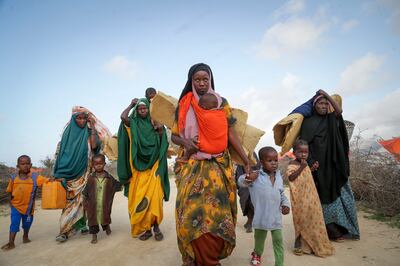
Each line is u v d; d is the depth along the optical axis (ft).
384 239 16.39
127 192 20.03
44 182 19.20
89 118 21.53
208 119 11.57
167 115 13.57
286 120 17.34
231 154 13.11
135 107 19.19
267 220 13.14
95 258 15.67
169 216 24.68
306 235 14.79
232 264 13.99
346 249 15.33
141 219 18.13
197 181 11.28
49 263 15.31
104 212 19.02
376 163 25.89
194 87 12.51
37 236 20.53
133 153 18.54
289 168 15.70
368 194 25.12
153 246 17.12
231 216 11.19
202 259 10.55
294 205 15.12
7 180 37.50
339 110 16.83
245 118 13.08
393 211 21.33
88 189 18.71
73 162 19.94
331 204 16.58
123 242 18.13
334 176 16.51
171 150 22.45
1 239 20.03
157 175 18.71
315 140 16.96
